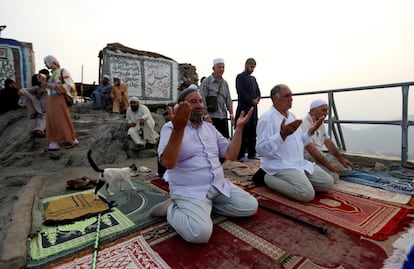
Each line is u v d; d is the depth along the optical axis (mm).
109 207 2416
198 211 1783
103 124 6582
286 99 2771
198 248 1688
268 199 2621
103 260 1567
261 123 2803
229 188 2156
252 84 4680
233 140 2104
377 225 1943
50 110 4984
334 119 4508
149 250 1666
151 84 9727
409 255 962
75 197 2775
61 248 1706
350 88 4207
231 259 1550
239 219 2131
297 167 2672
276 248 1659
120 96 8258
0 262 1476
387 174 3420
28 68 8852
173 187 2062
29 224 1981
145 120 5812
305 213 2229
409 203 2369
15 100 6883
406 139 3652
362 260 1498
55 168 4559
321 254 1575
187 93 2029
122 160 5367
